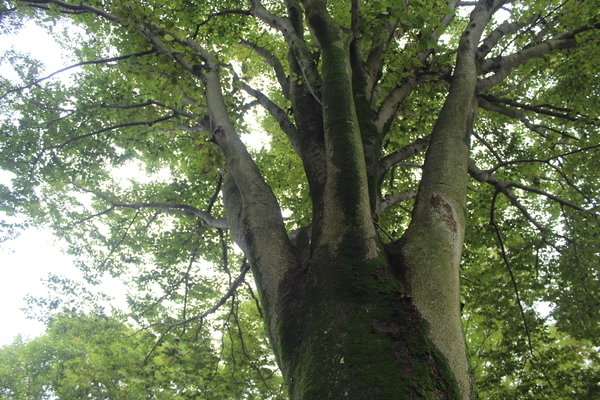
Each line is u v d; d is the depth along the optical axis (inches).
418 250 93.5
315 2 154.2
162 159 353.1
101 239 333.7
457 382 74.2
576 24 206.2
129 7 186.2
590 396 293.3
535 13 222.5
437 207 102.3
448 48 357.4
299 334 85.9
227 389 366.0
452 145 117.3
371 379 69.7
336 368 73.2
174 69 198.7
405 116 238.2
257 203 123.6
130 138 319.0
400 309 80.9
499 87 313.1
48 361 717.9
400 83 177.3
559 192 341.7
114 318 423.2
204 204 342.0
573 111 253.0
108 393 528.4
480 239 330.0
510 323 315.6
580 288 291.7
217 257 351.6
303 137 140.9
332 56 129.6
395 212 330.6
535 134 366.9
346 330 78.5
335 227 96.5
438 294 85.7
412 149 180.4
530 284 315.9
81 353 678.5
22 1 204.5
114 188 343.0
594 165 302.4
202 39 309.7
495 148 354.0
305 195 315.9
